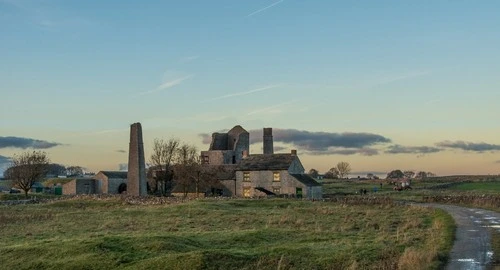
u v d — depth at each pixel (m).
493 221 47.38
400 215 59.03
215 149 131.88
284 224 49.88
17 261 32.25
